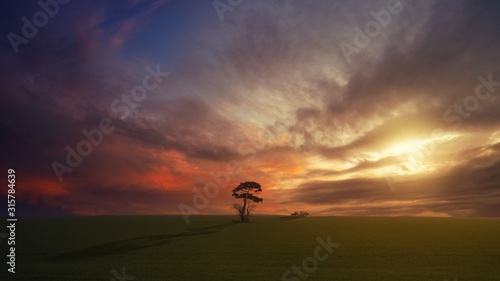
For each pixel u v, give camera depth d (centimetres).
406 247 4338
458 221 8175
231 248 4375
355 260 3588
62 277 2934
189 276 2980
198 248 4384
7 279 2875
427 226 6856
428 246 4400
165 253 4044
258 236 5475
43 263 3491
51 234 5897
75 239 5269
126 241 5016
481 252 3975
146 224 7812
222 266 3347
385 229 6344
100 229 6712
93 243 4853
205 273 3075
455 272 3084
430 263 3434
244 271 3155
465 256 3756
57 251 4203
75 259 3697
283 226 7031
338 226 6969
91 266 3350
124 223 8081
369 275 2992
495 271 3112
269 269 3225
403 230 6162
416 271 3122
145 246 4559
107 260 3641
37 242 4969
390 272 3092
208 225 7469
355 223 7669
